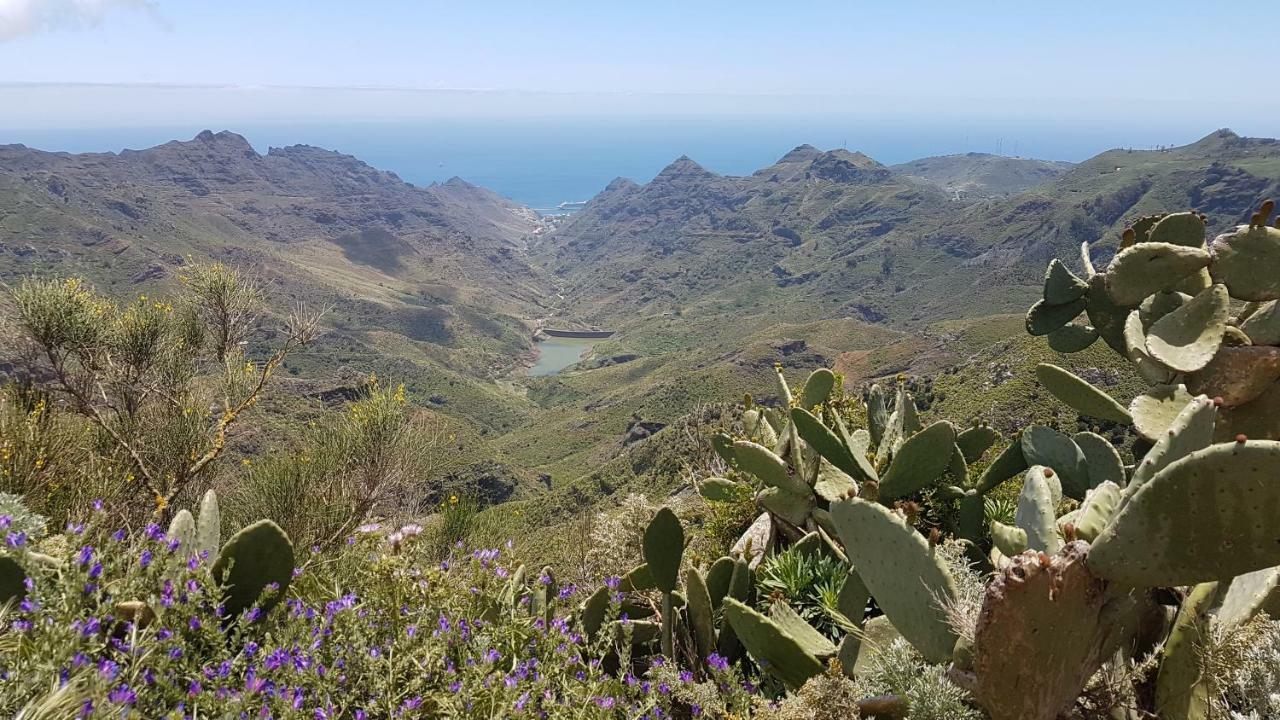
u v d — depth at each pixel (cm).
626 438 11044
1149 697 209
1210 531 172
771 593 331
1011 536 236
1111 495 225
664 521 312
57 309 476
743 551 372
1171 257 342
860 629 282
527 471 8525
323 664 203
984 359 5241
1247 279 326
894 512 227
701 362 18388
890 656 220
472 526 467
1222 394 324
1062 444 352
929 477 362
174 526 246
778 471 395
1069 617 180
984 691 183
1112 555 179
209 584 206
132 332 527
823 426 374
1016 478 450
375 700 189
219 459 527
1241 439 169
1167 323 345
